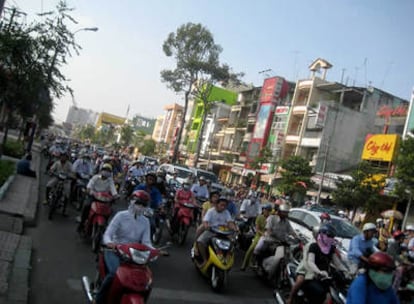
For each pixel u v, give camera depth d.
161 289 6.90
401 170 21.48
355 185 25.66
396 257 8.70
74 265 7.31
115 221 5.42
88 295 5.09
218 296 7.14
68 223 10.68
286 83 47.94
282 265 7.96
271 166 42.38
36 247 8.02
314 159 38.12
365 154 31.39
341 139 38.44
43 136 51.00
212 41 43.16
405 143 21.91
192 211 10.98
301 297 6.10
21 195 13.07
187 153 70.38
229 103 69.81
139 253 4.62
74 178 11.86
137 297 4.39
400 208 26.73
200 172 22.59
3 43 11.70
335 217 11.69
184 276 7.93
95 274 6.99
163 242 10.67
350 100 42.47
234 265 9.91
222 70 43.09
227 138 58.78
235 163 52.16
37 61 13.07
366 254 6.85
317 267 6.15
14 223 9.30
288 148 42.53
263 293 7.82
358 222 27.52
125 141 98.25
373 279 3.88
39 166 26.03
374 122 39.81
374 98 40.31
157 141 98.06
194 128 71.62
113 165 18.02
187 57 43.03
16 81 12.84
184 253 9.86
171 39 43.28
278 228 8.72
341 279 6.41
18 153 27.44
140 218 5.55
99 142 119.06
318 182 34.31
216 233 7.86
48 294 5.84
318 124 38.03
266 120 46.97
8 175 15.22
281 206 8.70
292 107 43.47
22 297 5.38
